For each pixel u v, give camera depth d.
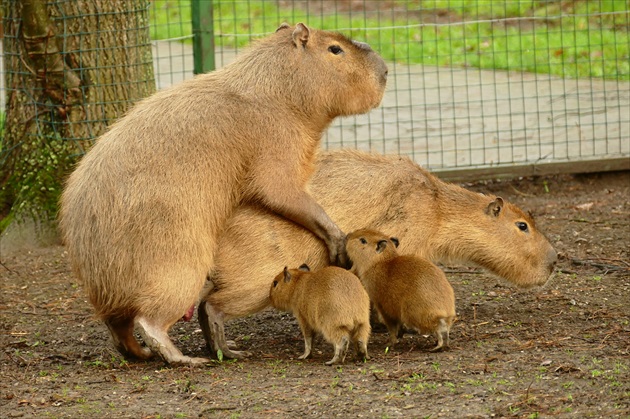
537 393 7.96
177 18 26.91
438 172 16.22
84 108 13.73
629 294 11.35
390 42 25.50
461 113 20.42
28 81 13.91
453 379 8.43
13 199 14.20
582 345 9.41
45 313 11.58
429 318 9.28
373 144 18.89
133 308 9.22
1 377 9.17
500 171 16.28
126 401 8.24
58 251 13.75
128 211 9.07
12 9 13.85
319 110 9.93
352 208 10.27
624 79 22.23
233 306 9.68
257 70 9.82
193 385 8.59
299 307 9.32
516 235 10.83
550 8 26.48
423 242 10.58
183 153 9.29
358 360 9.15
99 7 13.60
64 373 9.28
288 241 9.74
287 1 28.78
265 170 9.56
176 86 9.81
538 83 22.19
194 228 9.22
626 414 7.41
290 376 8.80
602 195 15.98
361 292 9.08
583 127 19.12
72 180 9.53
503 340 9.75
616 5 25.83
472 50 24.52
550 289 11.70
